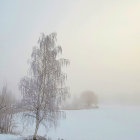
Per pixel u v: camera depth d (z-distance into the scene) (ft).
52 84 59.00
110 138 79.61
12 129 81.25
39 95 58.90
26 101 58.18
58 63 61.41
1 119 76.07
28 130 88.33
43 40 64.13
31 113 58.54
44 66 61.41
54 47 64.64
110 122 131.34
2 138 59.06
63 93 59.16
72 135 84.64
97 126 113.29
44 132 88.33
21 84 58.80
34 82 59.62
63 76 60.95
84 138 78.74
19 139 58.13
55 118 58.08
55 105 58.18
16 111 66.54
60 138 76.18
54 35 65.67
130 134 88.69
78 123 126.41
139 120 140.77
